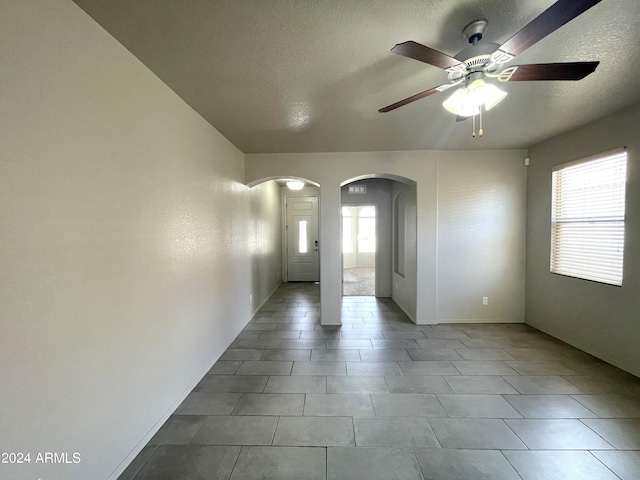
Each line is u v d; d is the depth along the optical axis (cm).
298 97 248
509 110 284
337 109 274
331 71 208
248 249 457
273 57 191
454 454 187
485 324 434
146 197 198
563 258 369
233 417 225
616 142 293
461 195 432
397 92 241
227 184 360
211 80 219
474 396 251
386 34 169
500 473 172
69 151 139
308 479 169
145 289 196
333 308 443
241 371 297
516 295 436
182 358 246
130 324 181
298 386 269
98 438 155
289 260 812
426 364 310
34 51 123
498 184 430
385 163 428
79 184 145
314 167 431
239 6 146
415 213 439
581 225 341
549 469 175
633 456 184
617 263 298
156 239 210
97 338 155
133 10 147
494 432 207
